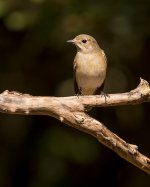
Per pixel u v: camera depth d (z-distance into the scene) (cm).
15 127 1396
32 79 1431
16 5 1392
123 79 1390
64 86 1406
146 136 1420
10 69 1431
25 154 1391
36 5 1390
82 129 809
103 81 1152
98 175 1429
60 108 805
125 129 1424
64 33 1356
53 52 1417
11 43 1445
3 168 1384
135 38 1366
